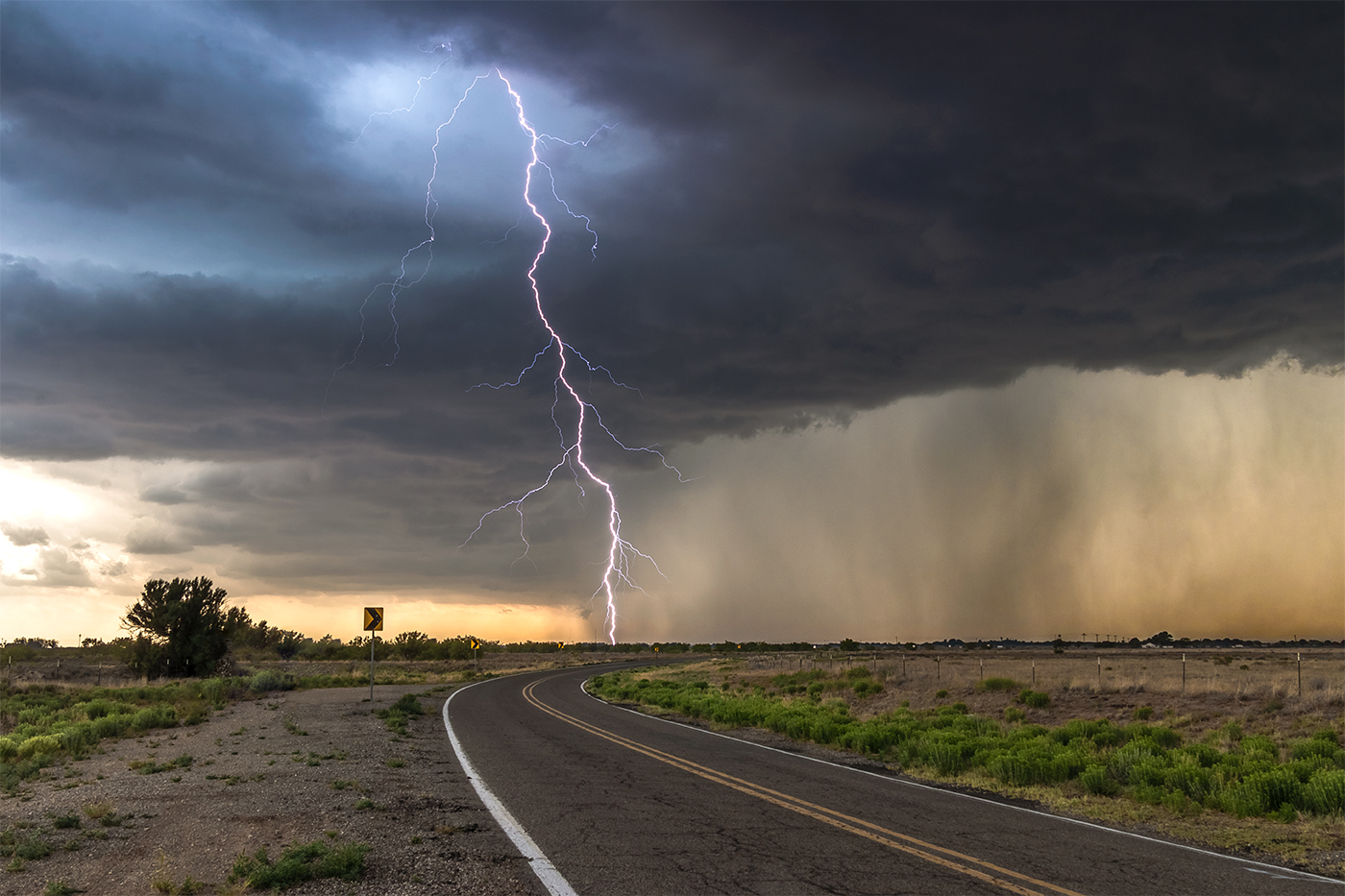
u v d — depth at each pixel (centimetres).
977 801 1238
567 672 6888
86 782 1281
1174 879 805
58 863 788
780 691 4116
